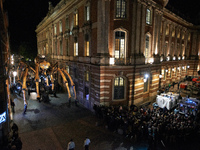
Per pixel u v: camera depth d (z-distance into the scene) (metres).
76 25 25.27
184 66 42.41
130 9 19.39
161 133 13.96
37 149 12.56
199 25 41.34
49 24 41.31
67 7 28.20
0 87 11.73
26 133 14.84
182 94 29.30
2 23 13.35
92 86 20.81
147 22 22.44
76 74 26.52
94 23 19.89
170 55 34.19
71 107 22.16
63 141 13.73
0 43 11.77
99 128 16.12
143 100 23.58
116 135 14.84
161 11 24.48
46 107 21.86
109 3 18.41
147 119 15.80
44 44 48.81
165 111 18.06
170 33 32.66
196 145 13.58
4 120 11.77
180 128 13.66
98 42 18.95
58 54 35.66
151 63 23.22
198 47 43.12
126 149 12.71
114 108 18.14
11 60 31.44
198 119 17.20
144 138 14.26
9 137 12.84
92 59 20.62
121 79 20.19
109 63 19.03
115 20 19.05
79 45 24.78
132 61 20.19
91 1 20.34
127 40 19.73
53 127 16.16
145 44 22.14
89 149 12.62
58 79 35.91
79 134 14.94
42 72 18.80
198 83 31.80
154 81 25.06
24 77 18.77
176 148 13.05
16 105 22.16
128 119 15.01
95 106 18.89
